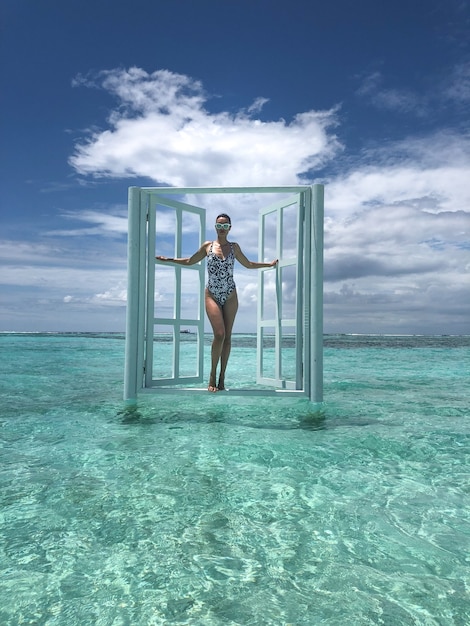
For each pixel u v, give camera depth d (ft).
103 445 12.46
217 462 10.94
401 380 26.68
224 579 5.95
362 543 6.95
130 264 18.19
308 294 18.02
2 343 62.54
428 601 5.50
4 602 5.45
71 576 6.01
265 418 16.25
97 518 7.77
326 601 5.49
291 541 6.99
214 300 17.44
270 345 64.69
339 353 51.03
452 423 15.40
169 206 18.92
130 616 5.19
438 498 8.79
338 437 13.46
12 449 12.05
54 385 23.81
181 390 17.66
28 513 7.96
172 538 7.06
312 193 17.89
